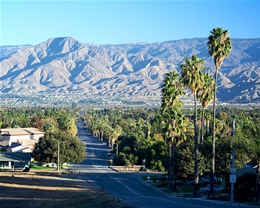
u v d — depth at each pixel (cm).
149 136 14850
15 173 10056
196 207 4794
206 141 9138
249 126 5469
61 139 12075
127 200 5603
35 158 11912
